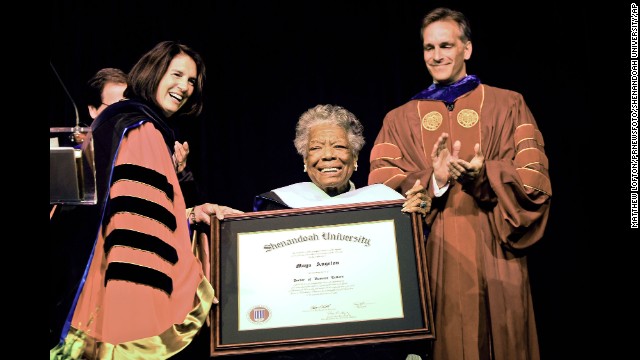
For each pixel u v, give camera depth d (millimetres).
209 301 2701
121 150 2742
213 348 2693
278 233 2875
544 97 4254
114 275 2527
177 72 3023
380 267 2797
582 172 4113
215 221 2900
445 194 3408
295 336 2707
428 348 3123
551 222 4113
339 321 2725
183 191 3191
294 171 4395
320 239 2857
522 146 3371
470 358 3195
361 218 2877
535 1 4387
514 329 3193
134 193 2658
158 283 2570
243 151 4434
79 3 4547
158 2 4594
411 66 4422
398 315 2723
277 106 4492
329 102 4453
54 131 2586
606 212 4031
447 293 3289
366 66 4477
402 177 3416
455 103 3549
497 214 3293
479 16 4422
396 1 4523
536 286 4082
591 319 3967
